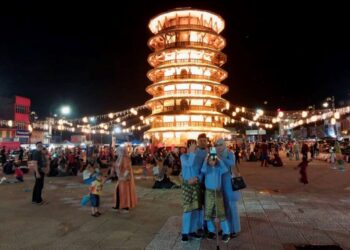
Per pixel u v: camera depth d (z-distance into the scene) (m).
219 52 44.47
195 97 42.78
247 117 62.25
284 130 71.12
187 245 6.59
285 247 6.37
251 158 35.38
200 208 6.95
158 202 11.28
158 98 44.00
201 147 7.18
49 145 51.47
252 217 8.80
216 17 47.06
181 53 44.31
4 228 8.10
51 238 7.23
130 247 6.54
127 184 9.98
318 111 45.12
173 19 46.44
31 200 12.10
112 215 9.38
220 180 6.82
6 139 57.59
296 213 9.20
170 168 24.08
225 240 6.70
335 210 9.53
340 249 6.24
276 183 16.05
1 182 17.91
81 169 24.75
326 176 18.91
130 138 67.06
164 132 43.28
